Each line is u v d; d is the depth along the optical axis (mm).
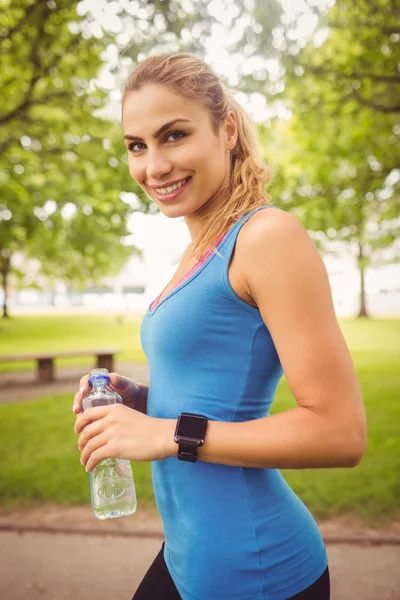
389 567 2975
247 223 1011
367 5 7023
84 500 4027
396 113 7883
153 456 958
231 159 1211
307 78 7520
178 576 1126
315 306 919
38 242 18531
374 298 38469
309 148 9031
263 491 1068
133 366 11789
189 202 1106
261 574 1032
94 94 7445
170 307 1064
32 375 10969
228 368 1030
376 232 15312
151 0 5637
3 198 9375
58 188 10133
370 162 9109
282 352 932
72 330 22500
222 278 1002
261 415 1075
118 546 3322
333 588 2770
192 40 5906
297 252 935
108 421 981
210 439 946
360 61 7371
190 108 1069
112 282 59906
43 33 6188
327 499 3861
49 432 6008
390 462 4656
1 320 30219
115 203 9930
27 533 3512
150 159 1090
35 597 2750
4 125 7520
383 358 11492
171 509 1134
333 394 891
